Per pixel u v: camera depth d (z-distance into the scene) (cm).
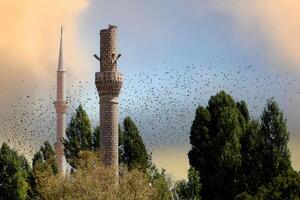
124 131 10569
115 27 8825
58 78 13612
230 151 9069
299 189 7906
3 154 10356
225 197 8975
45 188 7888
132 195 7562
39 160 10950
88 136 10812
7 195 10088
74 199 7331
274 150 8775
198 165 9406
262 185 8381
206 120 9638
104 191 7419
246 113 10781
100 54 8819
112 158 8481
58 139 13062
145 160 10381
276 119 8912
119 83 8612
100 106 8644
